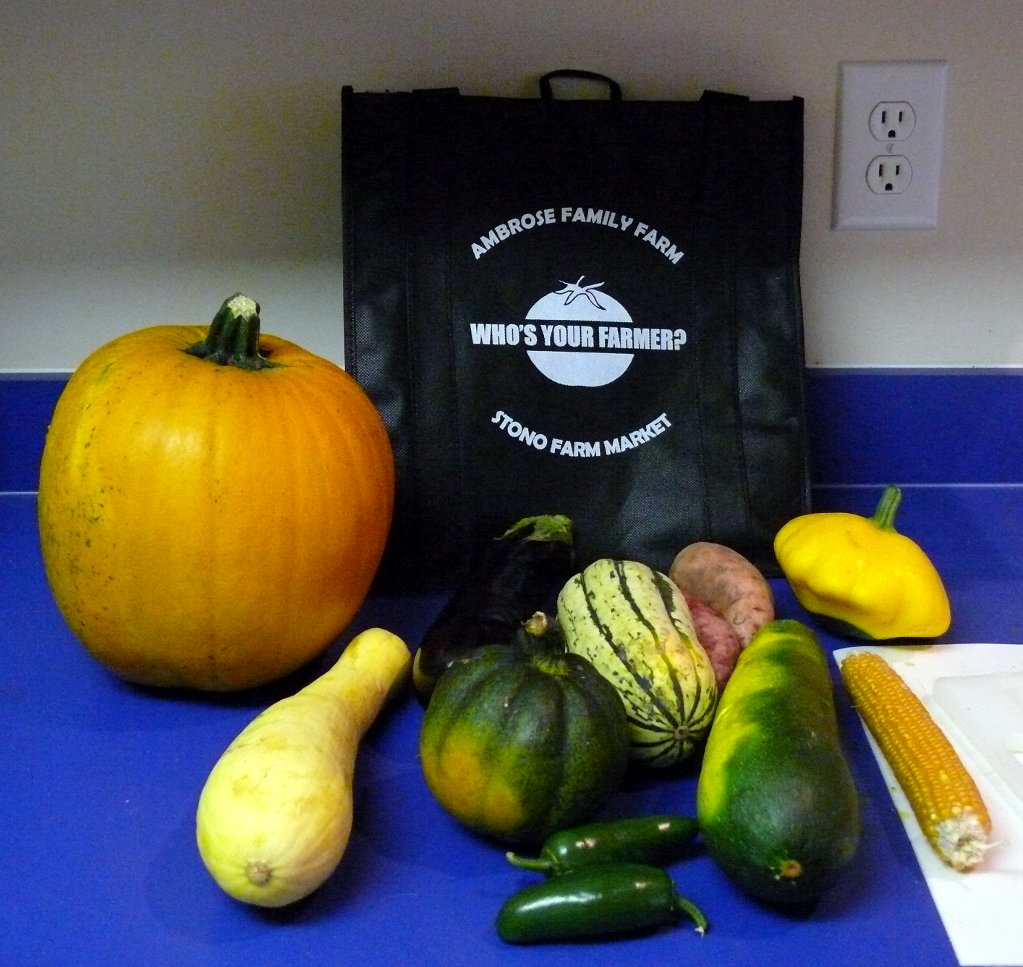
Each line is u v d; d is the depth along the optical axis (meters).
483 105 0.81
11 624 0.78
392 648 0.66
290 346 0.73
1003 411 0.96
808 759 0.49
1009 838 0.55
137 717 0.66
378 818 0.57
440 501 0.83
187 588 0.62
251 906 0.50
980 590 0.83
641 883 0.48
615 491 0.84
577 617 0.63
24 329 0.95
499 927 0.48
